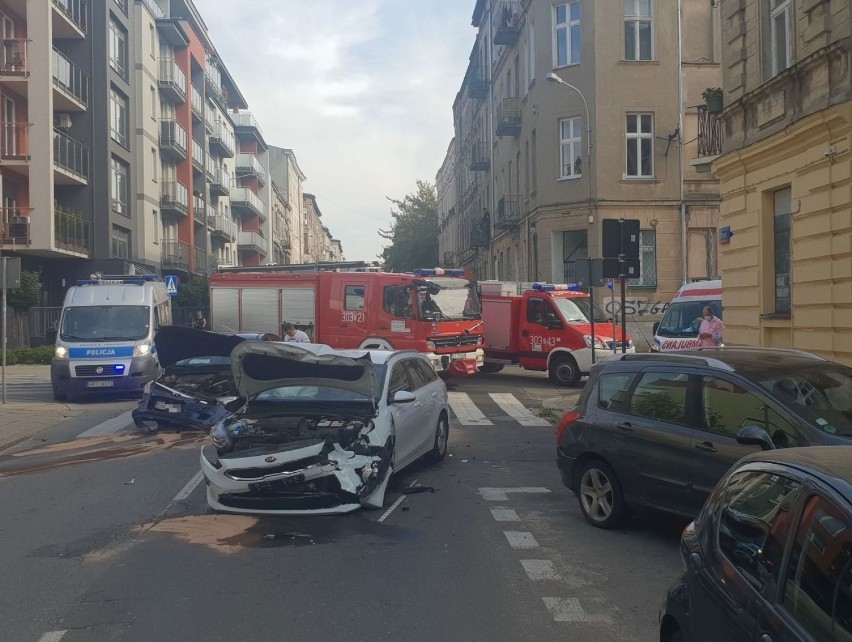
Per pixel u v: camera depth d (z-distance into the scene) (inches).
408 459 370.9
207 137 2033.7
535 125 1198.3
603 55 1098.7
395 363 381.4
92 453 466.0
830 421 234.4
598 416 300.8
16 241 1131.3
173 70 1657.2
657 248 1102.4
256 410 365.4
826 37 479.5
